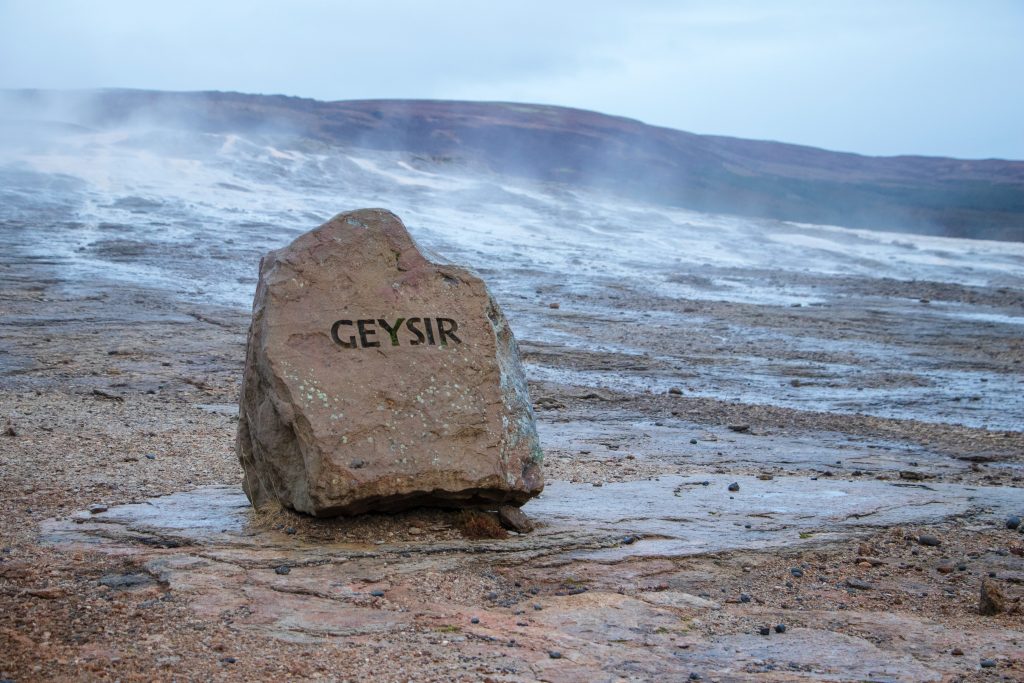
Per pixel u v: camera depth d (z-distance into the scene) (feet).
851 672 16.81
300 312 22.20
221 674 15.66
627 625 18.54
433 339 22.71
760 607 20.02
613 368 57.67
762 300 91.45
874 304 90.53
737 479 30.58
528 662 16.66
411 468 21.67
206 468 29.09
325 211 134.10
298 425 21.44
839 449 37.76
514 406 23.38
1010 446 39.27
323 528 22.15
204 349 55.36
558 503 26.37
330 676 15.76
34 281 77.20
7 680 15.17
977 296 96.89
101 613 17.81
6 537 21.59
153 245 100.58
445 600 19.38
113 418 36.11
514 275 98.37
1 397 39.37
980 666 17.25
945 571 22.58
